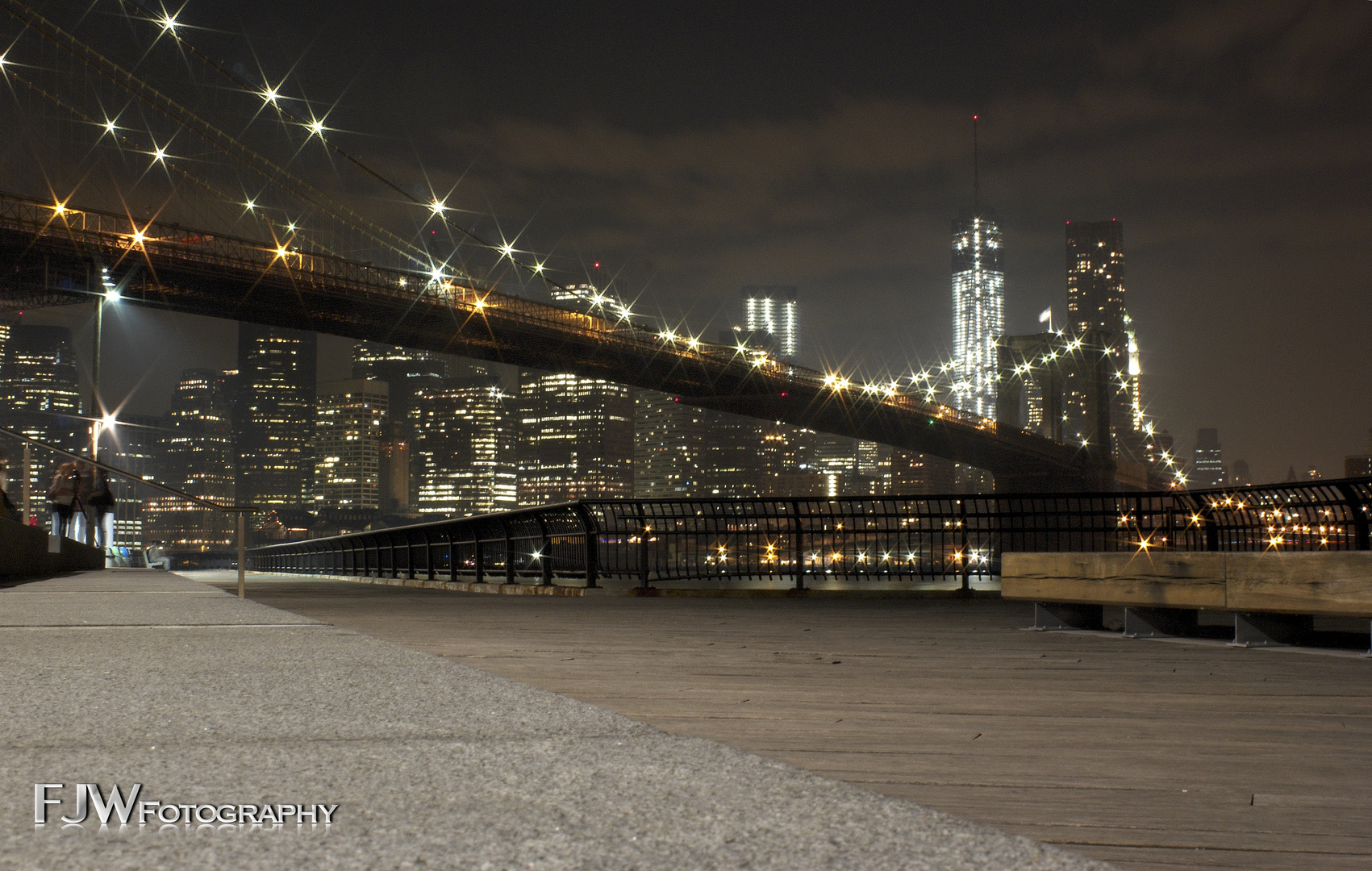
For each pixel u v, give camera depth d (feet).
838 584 44.29
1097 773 9.48
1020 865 5.40
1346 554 17.57
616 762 7.83
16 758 7.97
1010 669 16.97
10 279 246.06
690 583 45.52
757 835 5.92
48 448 52.60
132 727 9.36
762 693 14.26
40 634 18.74
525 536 52.65
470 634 23.43
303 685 12.17
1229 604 19.70
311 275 285.84
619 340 353.10
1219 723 11.97
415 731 9.18
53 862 5.36
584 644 21.04
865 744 10.78
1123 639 22.25
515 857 5.52
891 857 5.51
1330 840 7.43
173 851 5.58
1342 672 16.63
